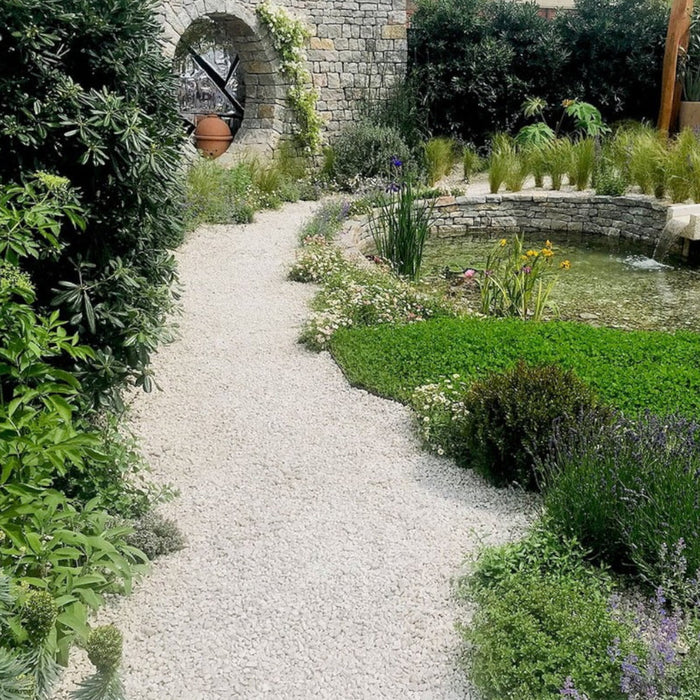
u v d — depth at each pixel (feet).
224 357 20.70
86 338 14.43
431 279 29.84
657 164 37.52
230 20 42.37
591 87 49.80
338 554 12.42
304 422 17.08
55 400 10.04
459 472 14.97
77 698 7.32
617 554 11.91
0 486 8.76
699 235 32.40
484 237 38.52
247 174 39.58
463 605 11.15
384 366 19.54
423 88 48.91
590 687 9.00
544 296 25.18
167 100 15.10
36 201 11.56
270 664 10.16
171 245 17.65
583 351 20.43
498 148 43.73
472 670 9.64
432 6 48.85
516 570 11.37
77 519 10.66
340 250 29.94
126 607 11.21
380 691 9.70
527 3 50.72
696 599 10.63
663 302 27.45
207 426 16.87
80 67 13.67
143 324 14.56
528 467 14.12
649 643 9.93
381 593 11.47
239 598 11.41
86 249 14.24
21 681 7.32
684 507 11.37
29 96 12.60
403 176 41.24
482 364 19.44
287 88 44.16
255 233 34.14
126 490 13.37
